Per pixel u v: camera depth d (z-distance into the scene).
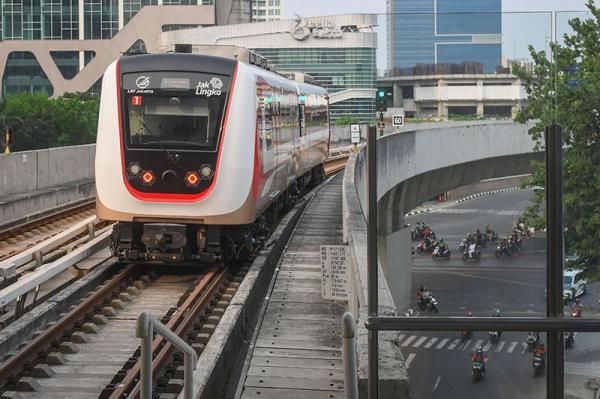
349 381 5.88
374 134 6.60
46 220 27.09
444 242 6.76
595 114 7.68
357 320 9.98
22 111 100.12
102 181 17.66
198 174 17.44
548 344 6.48
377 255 6.70
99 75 160.38
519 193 7.26
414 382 6.87
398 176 11.69
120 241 18.12
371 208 6.62
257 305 16.75
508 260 6.62
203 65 17.91
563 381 6.47
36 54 160.12
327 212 28.41
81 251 19.08
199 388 10.27
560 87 7.92
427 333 6.83
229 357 12.77
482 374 6.68
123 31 159.50
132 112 17.67
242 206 17.69
